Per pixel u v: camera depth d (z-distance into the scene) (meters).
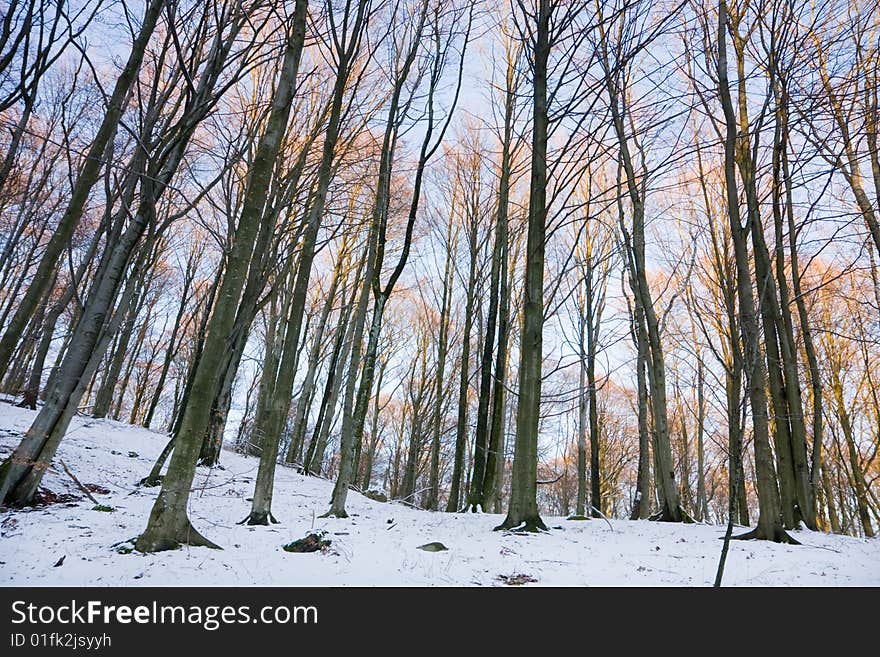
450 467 33.88
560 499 38.97
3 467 6.35
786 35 7.55
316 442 20.11
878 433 19.97
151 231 8.27
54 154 13.57
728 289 9.34
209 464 12.91
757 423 8.99
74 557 4.60
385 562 5.25
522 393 9.08
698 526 10.26
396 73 11.31
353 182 14.51
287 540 6.16
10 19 4.98
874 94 8.85
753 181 8.77
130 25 6.46
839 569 6.06
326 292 25.50
